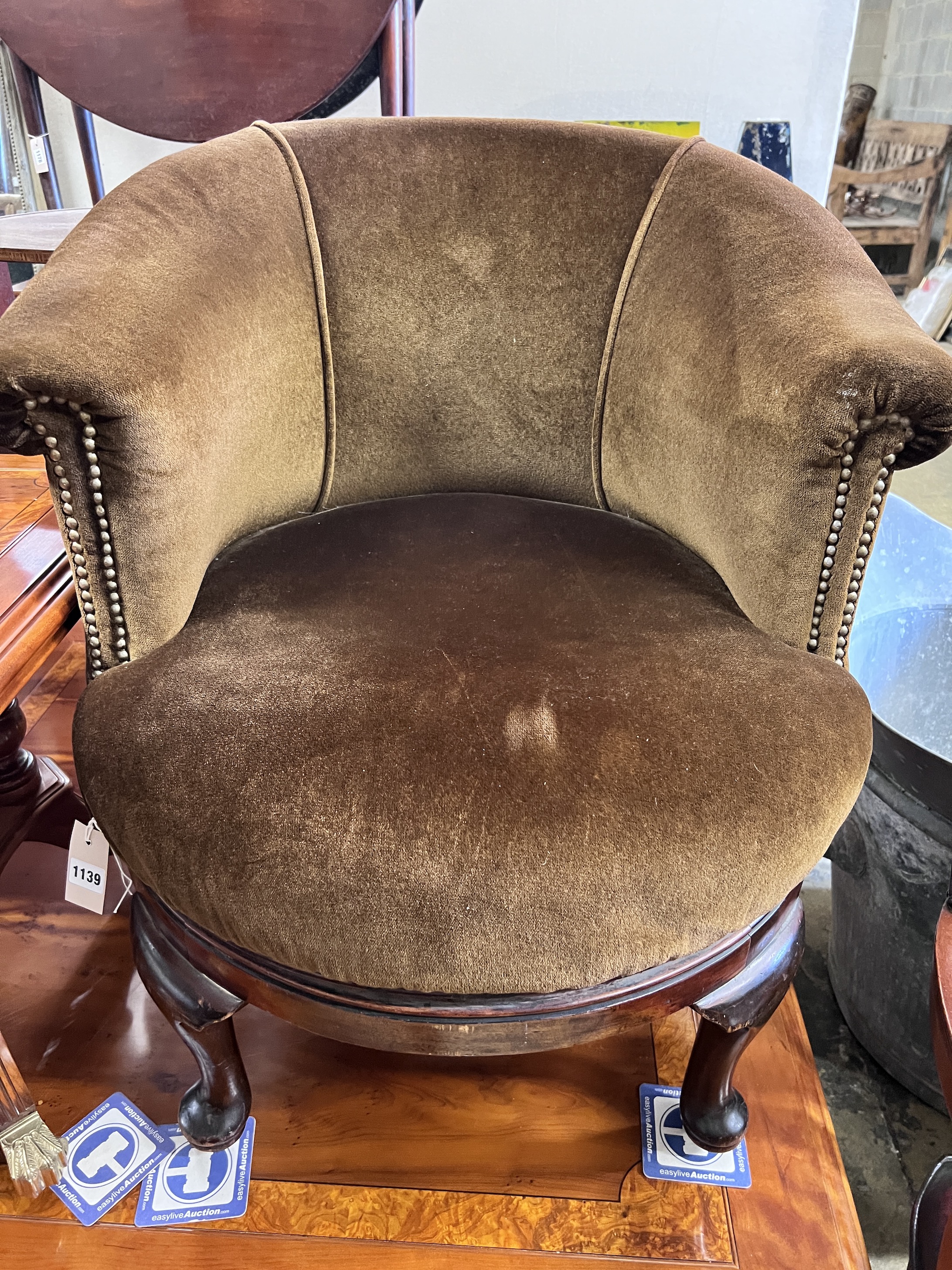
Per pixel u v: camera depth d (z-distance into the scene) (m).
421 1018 0.55
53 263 0.69
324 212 0.85
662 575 0.78
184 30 1.11
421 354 0.89
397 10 1.13
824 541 0.66
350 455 0.92
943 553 1.11
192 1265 0.71
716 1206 0.75
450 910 0.51
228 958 0.58
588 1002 0.55
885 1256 0.86
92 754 0.60
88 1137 0.79
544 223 0.86
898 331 0.63
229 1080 0.71
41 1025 0.90
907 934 0.91
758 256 0.75
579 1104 0.83
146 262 0.70
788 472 0.65
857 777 0.60
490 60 1.53
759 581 0.70
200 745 0.58
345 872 0.52
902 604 1.12
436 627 0.69
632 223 0.85
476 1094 0.84
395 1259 0.72
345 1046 0.88
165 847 0.55
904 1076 0.99
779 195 0.78
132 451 0.61
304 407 0.87
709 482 0.75
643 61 1.52
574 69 1.53
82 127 1.37
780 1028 0.91
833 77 1.52
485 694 0.61
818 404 0.62
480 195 0.86
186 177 0.78
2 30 1.14
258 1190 0.76
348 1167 0.77
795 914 0.67
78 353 0.59
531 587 0.75
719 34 1.49
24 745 1.24
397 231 0.86
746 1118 0.74
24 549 0.74
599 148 0.85
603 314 0.87
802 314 0.68
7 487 0.85
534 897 0.51
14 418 0.59
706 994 0.61
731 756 0.57
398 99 1.17
